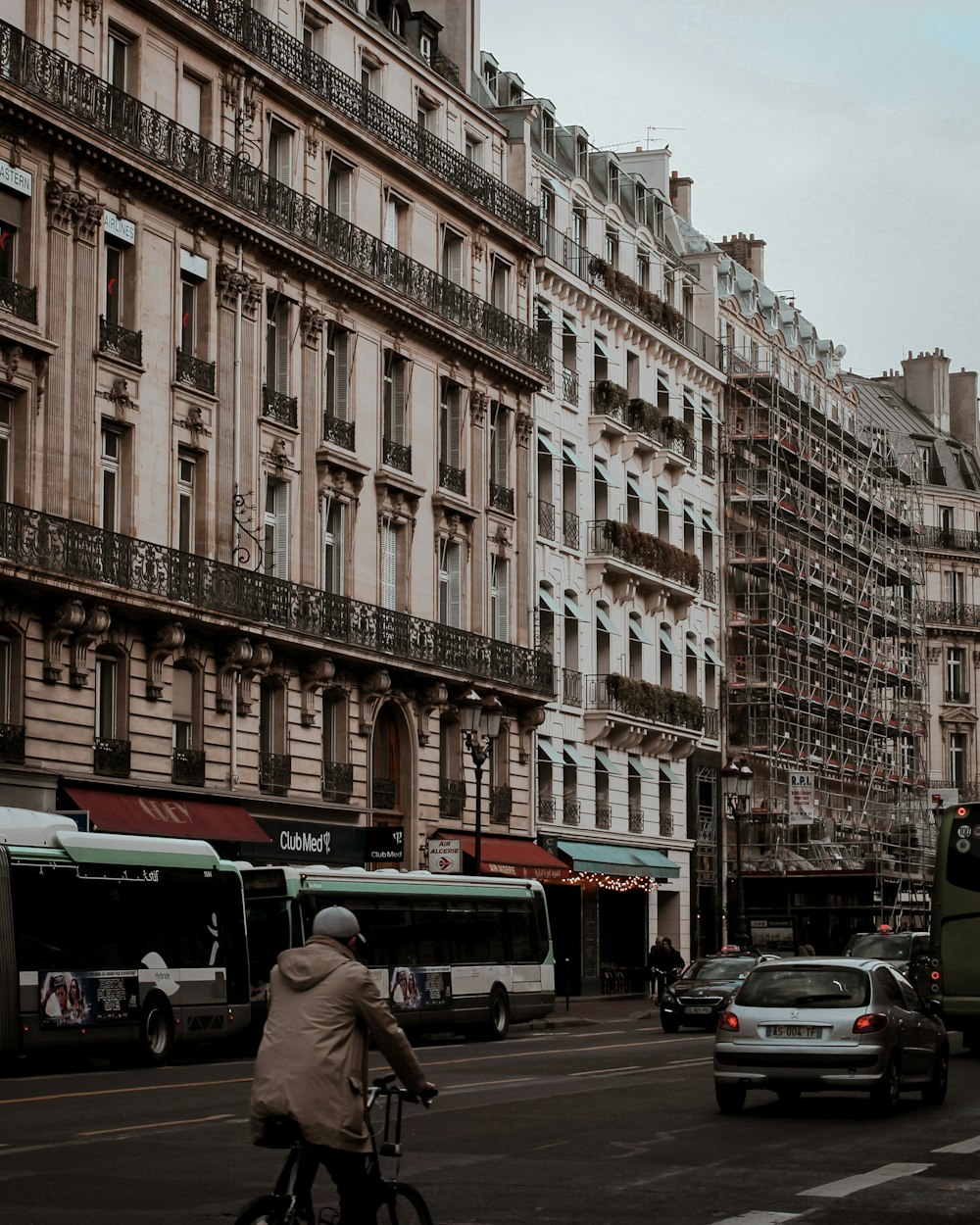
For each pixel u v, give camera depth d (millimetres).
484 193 54344
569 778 59844
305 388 45500
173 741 40188
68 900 29391
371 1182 10078
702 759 70125
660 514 68250
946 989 33594
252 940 35156
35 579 35281
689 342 71562
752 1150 18047
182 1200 14328
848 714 82062
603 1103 22938
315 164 46406
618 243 66062
